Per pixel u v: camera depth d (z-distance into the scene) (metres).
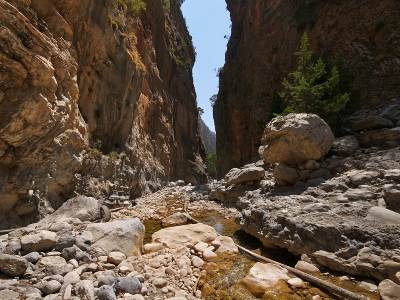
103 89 14.54
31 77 8.32
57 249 4.44
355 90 15.38
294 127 9.33
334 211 6.05
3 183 7.82
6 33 7.57
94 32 13.34
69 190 10.58
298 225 5.61
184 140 39.81
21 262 3.72
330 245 5.12
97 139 14.06
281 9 27.05
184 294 3.78
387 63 14.87
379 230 5.02
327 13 19.94
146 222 8.66
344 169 9.02
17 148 8.24
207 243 5.77
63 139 9.88
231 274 4.53
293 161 9.77
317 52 19.53
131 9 21.34
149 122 26.88
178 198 13.55
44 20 10.43
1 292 3.25
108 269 4.20
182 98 40.94
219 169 38.69
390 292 3.78
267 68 26.78
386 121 11.16
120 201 13.10
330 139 9.77
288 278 4.34
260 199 8.77
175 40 43.03
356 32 17.30
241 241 6.88
